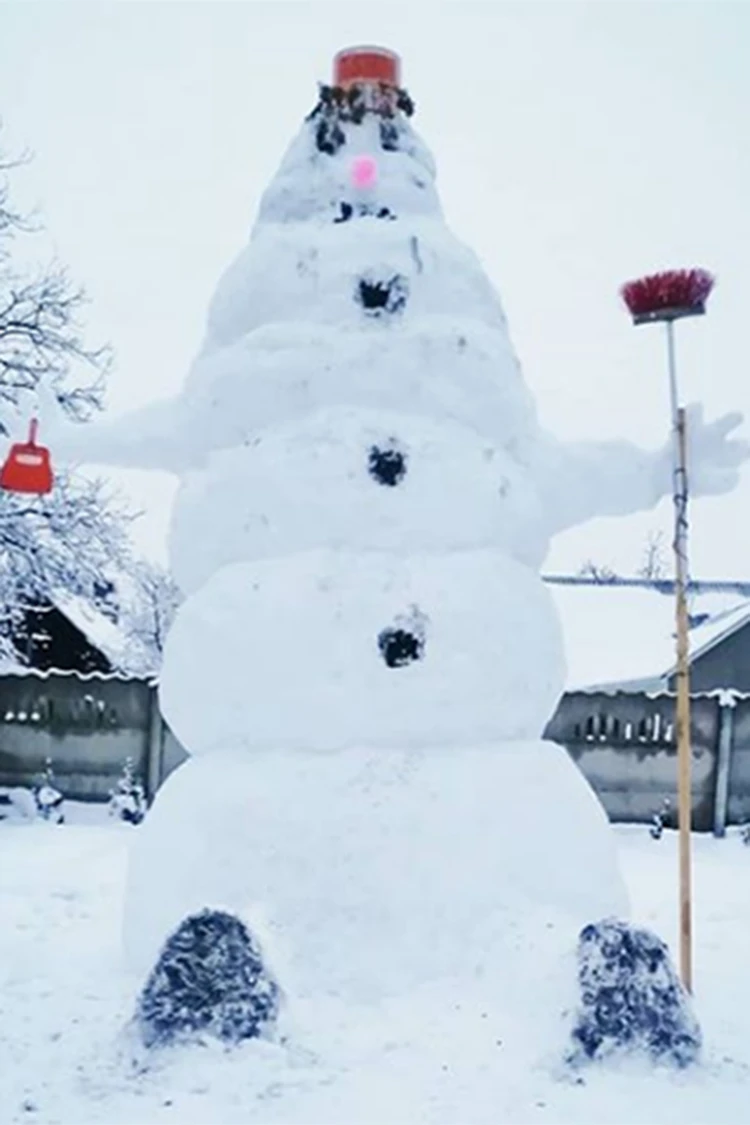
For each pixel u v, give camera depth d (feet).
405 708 15.72
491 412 17.04
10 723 42.19
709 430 17.87
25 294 51.47
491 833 15.64
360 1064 13.33
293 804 15.44
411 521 16.19
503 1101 12.59
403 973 14.73
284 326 16.99
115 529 52.60
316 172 17.88
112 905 22.90
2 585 50.26
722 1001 16.84
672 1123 12.24
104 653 60.80
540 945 14.83
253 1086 12.81
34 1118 12.21
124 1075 13.23
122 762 41.91
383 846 15.16
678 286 16.76
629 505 18.12
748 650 62.80
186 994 13.87
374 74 18.33
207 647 16.34
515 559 17.35
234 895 15.21
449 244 17.69
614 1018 13.65
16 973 17.44
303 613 15.80
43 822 38.14
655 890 26.84
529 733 17.12
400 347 16.65
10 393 25.71
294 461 16.31
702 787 40.14
